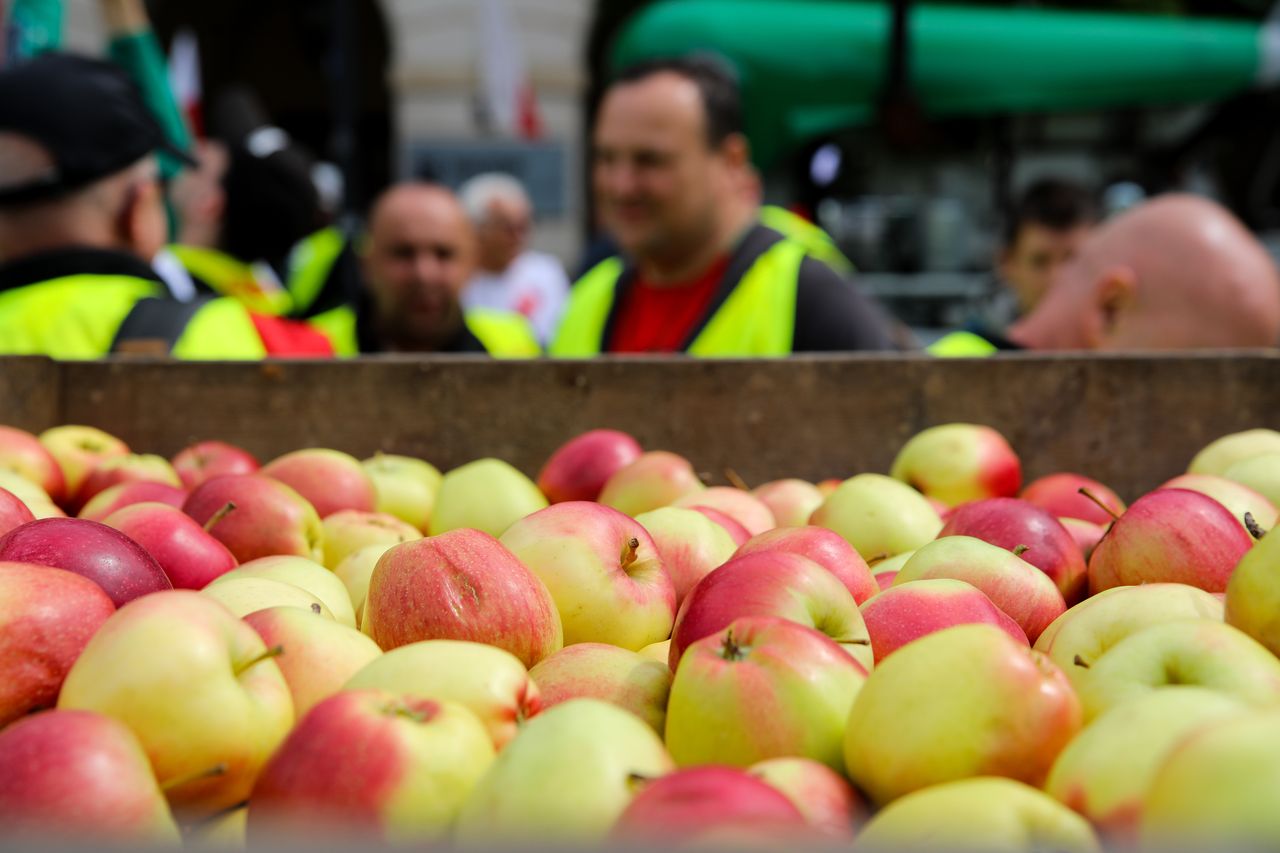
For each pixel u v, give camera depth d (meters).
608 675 1.35
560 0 12.81
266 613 1.34
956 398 2.63
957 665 1.10
